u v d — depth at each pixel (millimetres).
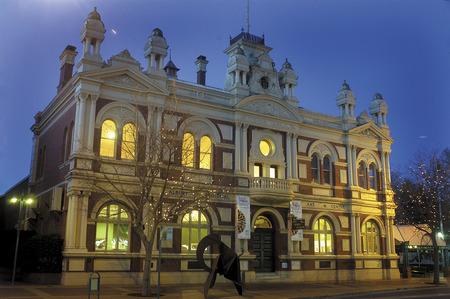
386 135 40031
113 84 26844
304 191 34156
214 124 30688
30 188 34969
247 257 29922
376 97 41344
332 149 36688
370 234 37844
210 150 30500
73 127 27469
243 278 23672
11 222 41125
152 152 22453
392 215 38688
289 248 32344
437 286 31203
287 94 34969
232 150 31094
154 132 24047
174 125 28750
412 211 42844
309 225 34000
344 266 35219
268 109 33094
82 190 24844
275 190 30828
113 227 26156
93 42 27484
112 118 26922
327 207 35188
